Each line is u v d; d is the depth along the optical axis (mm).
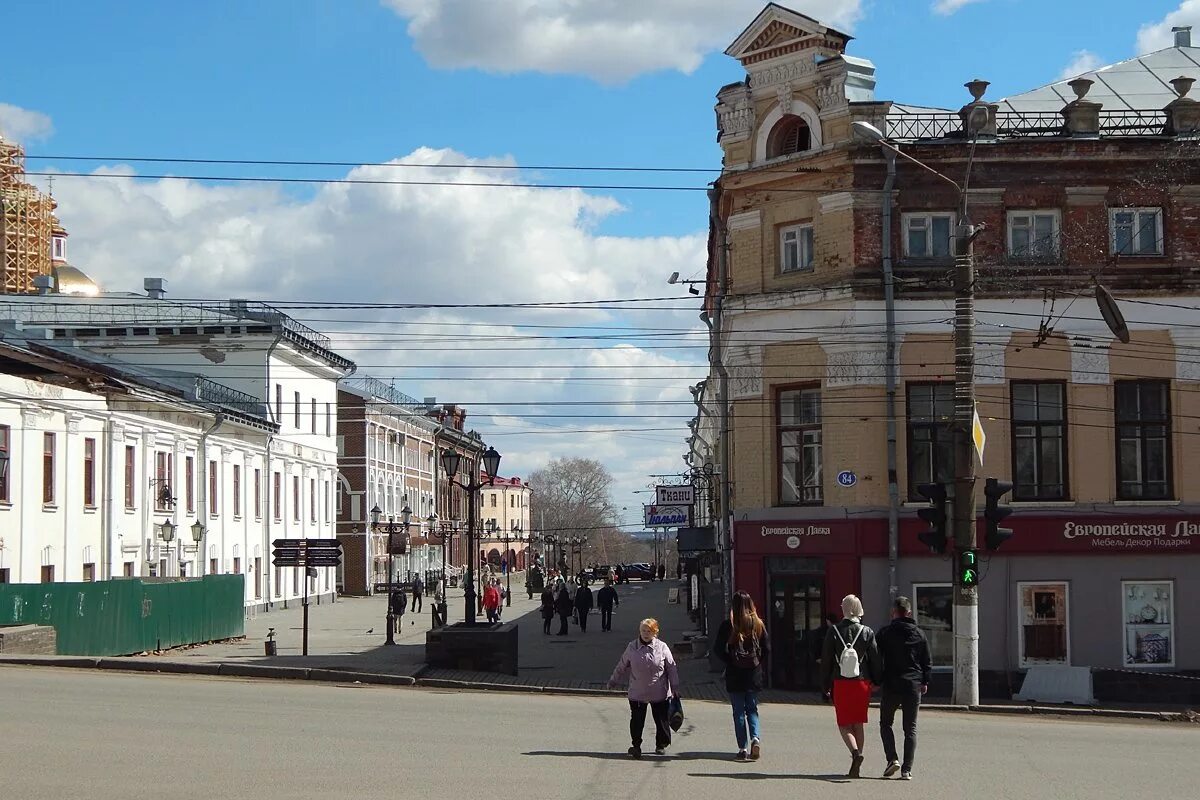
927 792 13000
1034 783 13781
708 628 36844
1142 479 28438
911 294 28141
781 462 29172
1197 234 28344
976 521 27750
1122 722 23422
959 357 23672
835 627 14375
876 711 23281
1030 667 27828
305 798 11781
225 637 42531
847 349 28141
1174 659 27922
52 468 42562
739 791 12820
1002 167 28250
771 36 29422
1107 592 27984
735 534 29016
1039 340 27969
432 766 13859
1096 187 28297
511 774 13492
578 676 31578
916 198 28281
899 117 28578
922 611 27875
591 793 12438
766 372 29156
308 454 73688
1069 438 28219
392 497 91625
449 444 111188
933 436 28297
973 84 28469
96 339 65062
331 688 24188
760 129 29688
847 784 13477
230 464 60625
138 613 35062
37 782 12312
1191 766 15602
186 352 65438
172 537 47375
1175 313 28391
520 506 166625
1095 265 28219
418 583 66000
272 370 66500
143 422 49812
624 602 78062
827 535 28062
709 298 41031
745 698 15297
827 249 28422
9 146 95562
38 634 29250
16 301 67125
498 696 24234
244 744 15125
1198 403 28234
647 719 19406
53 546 42344
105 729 16062
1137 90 32625
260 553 65000
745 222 29656
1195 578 28078
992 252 28219
